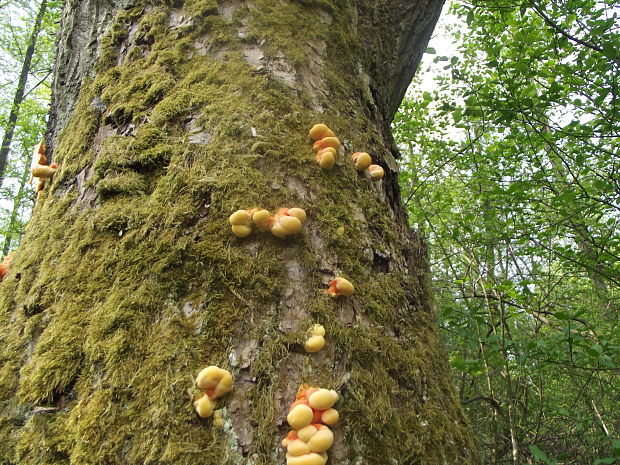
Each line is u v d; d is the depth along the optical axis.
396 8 1.91
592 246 3.05
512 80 2.43
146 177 1.02
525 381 3.39
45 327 0.90
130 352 0.82
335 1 1.43
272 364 0.82
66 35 1.48
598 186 2.53
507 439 3.53
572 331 2.30
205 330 0.83
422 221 4.04
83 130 1.16
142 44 1.24
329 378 0.84
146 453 0.73
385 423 0.85
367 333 0.92
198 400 0.76
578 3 2.30
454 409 1.05
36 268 1.00
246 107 1.07
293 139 1.08
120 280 0.89
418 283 1.20
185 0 1.25
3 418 0.83
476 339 2.24
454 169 3.93
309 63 1.23
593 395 3.89
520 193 2.72
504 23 2.64
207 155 1.00
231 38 1.18
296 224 0.92
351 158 1.16
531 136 2.89
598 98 2.30
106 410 0.77
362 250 1.02
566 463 3.60
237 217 0.91
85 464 0.74
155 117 1.07
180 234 0.92
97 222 0.97
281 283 0.90
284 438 0.78
